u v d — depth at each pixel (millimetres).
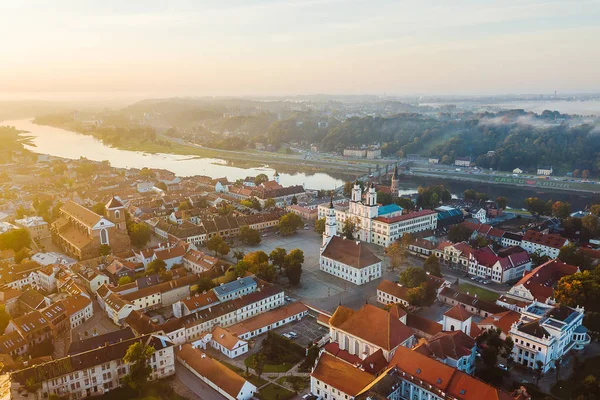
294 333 199250
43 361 164625
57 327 195250
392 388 140250
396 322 169500
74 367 153375
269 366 176000
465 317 183875
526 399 134375
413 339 171500
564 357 178000
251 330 196875
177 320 194125
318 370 156375
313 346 180500
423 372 143375
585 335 183875
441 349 160000
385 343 162250
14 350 176125
